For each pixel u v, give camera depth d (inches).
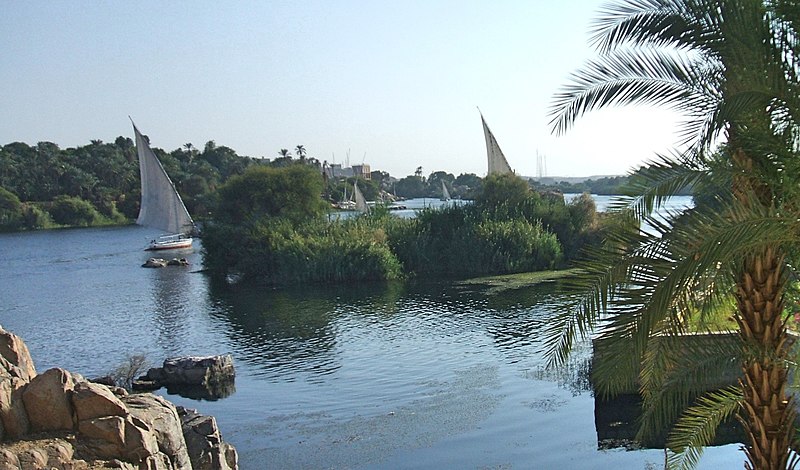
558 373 928.9
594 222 2151.8
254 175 2445.9
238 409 843.4
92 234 4377.5
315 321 1373.0
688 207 312.8
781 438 331.3
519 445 693.9
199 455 503.2
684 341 403.2
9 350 438.6
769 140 302.7
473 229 2039.9
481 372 959.0
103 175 6097.4
